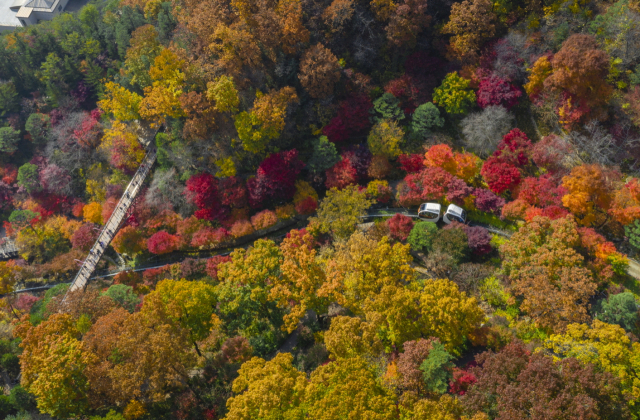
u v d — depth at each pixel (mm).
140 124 90062
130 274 77875
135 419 54281
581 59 64812
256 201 76375
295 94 74938
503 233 66438
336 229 68250
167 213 79625
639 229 59812
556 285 55688
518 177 67375
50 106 101500
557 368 44469
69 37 101000
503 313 59156
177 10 89812
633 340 51125
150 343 51844
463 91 74312
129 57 86312
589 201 62750
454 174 70312
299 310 56125
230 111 77938
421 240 65125
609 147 68562
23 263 90062
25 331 56625
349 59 79938
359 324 51094
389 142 73188
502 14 77000
